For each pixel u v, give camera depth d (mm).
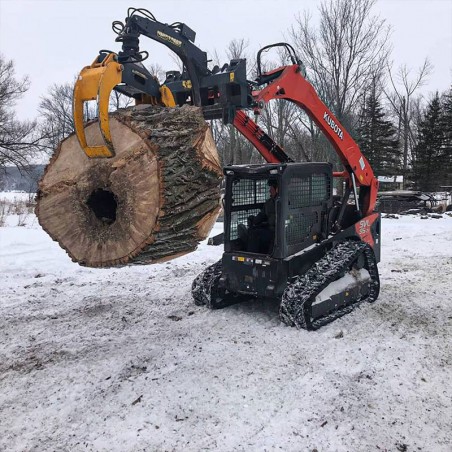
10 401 4098
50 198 3697
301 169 5785
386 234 13219
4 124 22844
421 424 3678
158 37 4371
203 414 3814
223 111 4961
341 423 3678
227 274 5996
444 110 38344
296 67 5977
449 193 23656
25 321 6129
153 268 9023
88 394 4184
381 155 32531
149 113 3635
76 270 8805
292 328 5617
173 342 5324
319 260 6051
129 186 3377
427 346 5180
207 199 3762
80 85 3383
